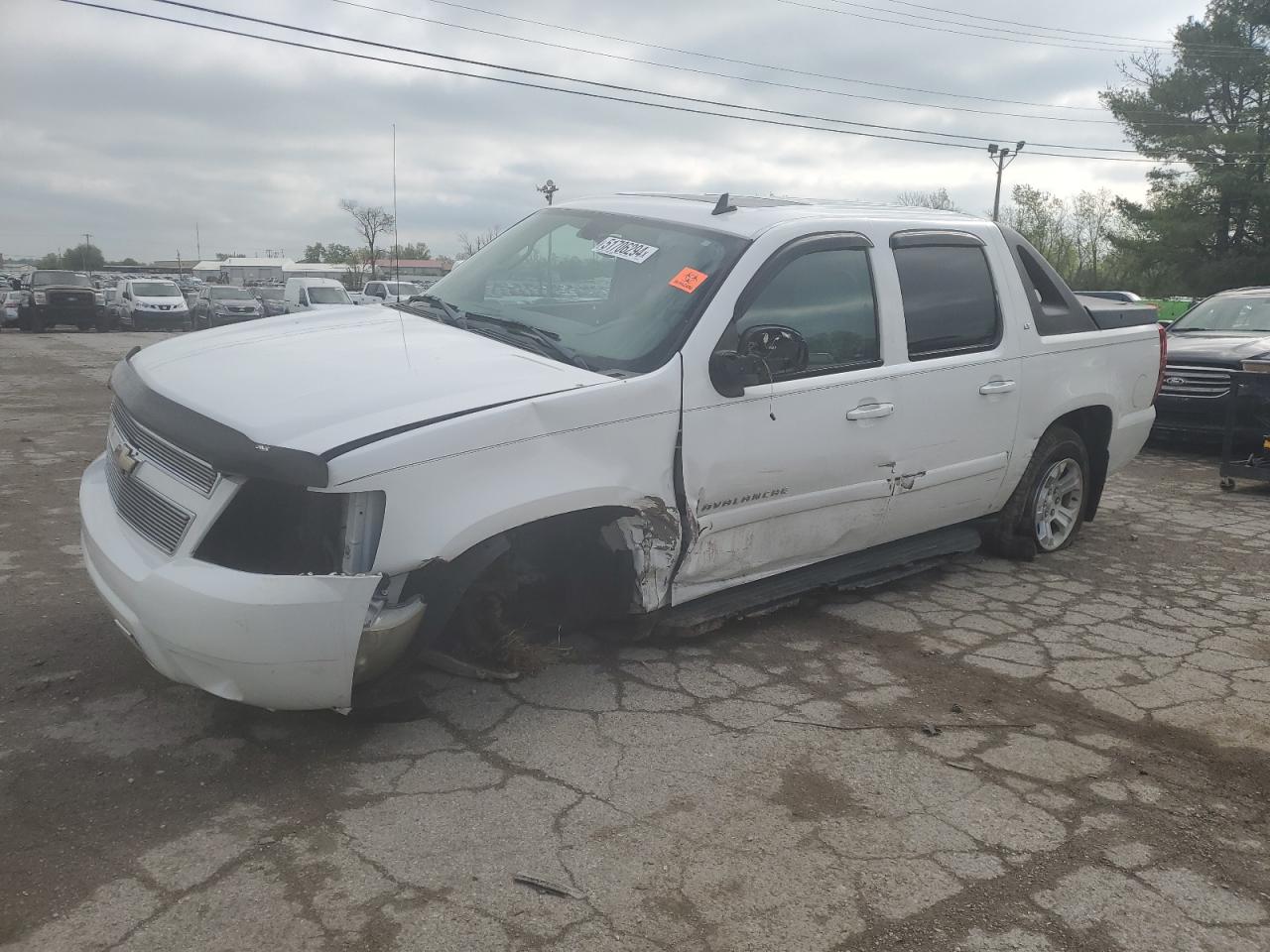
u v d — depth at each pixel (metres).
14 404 11.85
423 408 3.28
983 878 2.89
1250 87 40.66
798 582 4.60
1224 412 9.42
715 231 4.34
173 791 3.13
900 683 4.20
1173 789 3.44
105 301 33.81
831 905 2.73
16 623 4.39
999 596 5.38
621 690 3.99
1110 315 6.01
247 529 3.13
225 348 3.89
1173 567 6.04
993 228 5.41
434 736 3.55
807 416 4.25
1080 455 6.04
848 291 4.52
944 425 4.90
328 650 3.06
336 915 2.59
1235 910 2.80
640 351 3.88
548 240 4.77
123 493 3.50
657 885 2.78
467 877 2.77
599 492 3.58
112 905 2.59
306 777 3.24
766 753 3.55
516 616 4.04
